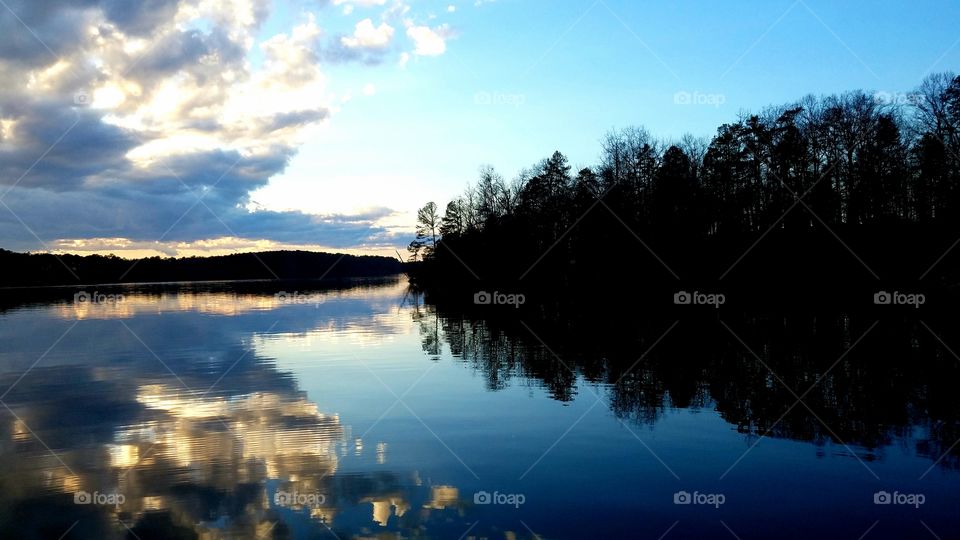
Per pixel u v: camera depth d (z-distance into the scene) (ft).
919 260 154.81
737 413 51.98
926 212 167.22
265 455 43.19
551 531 30.48
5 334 122.42
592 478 37.50
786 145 188.24
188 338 111.96
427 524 31.53
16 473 40.47
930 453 41.09
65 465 41.91
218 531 31.53
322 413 54.49
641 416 51.52
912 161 170.91
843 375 67.62
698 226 191.72
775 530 30.35
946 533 29.84
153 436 48.37
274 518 32.76
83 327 134.82
